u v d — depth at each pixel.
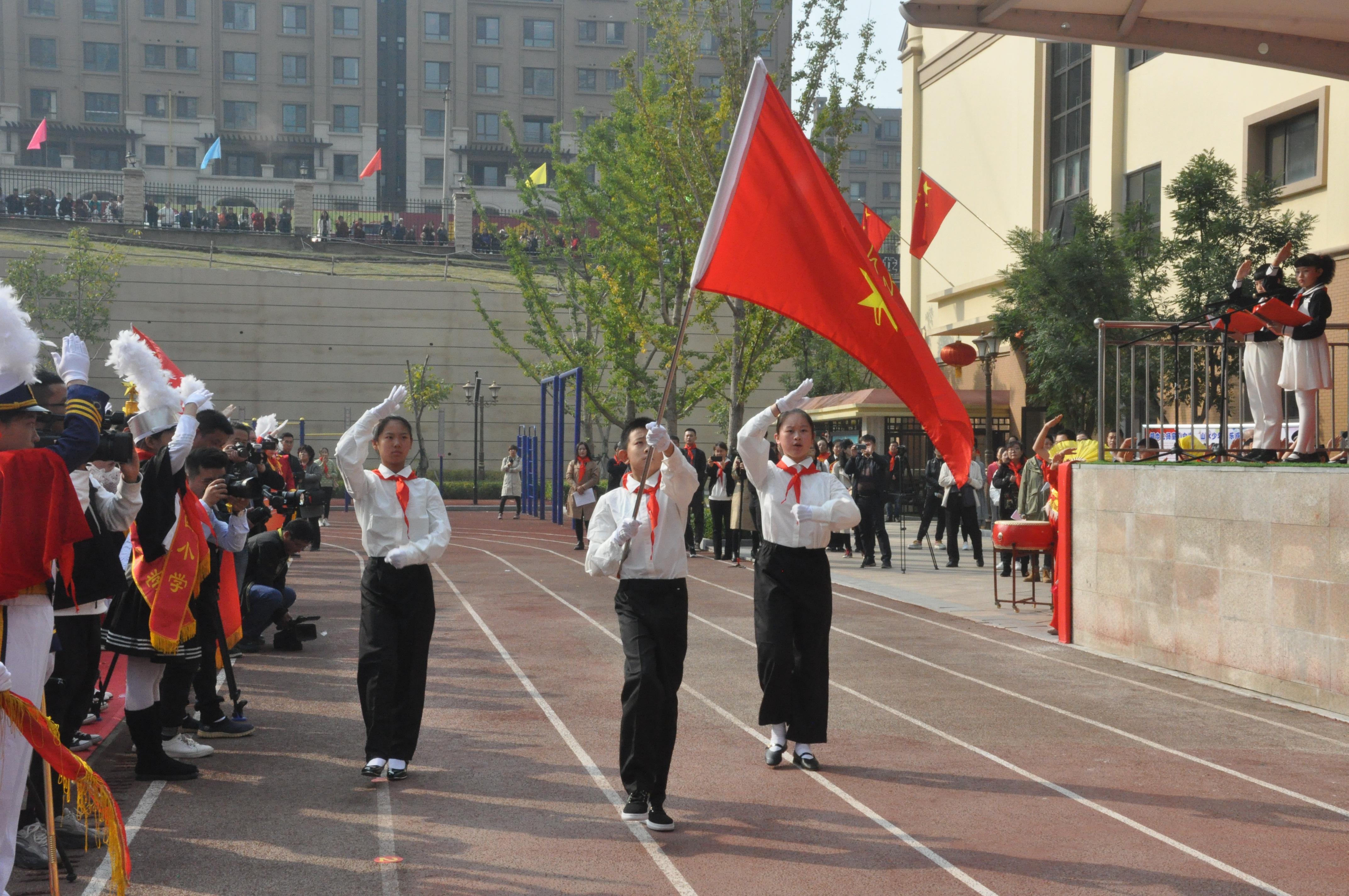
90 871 4.82
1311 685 8.02
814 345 36.12
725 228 6.02
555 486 28.41
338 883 4.68
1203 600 9.07
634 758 5.38
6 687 4.00
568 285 34.91
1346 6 11.34
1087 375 19.16
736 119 20.66
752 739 7.09
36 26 65.94
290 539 9.70
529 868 4.86
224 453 6.77
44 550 4.32
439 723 7.43
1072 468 10.78
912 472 27.86
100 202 54.69
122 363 6.12
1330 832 5.37
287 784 6.08
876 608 12.84
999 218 28.58
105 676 8.74
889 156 94.94
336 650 9.98
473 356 42.81
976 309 29.17
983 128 29.33
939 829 5.39
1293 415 14.55
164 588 6.04
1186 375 16.30
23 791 4.25
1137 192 23.84
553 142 32.28
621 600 5.63
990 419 22.02
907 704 8.09
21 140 65.75
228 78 68.31
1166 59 22.92
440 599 13.44
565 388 30.88
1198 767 6.49
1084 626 10.52
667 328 24.33
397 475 6.32
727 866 4.89
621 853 5.04
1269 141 20.39
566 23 71.00
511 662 9.49
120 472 5.84
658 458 5.77
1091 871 4.85
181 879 4.71
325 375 42.16
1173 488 9.40
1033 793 5.97
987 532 24.30
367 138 69.38
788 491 6.51
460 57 70.25
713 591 14.31
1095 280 19.42
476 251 50.62
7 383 4.28
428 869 4.84
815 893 4.60
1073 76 25.89
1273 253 17.14
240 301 41.69
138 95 67.06
